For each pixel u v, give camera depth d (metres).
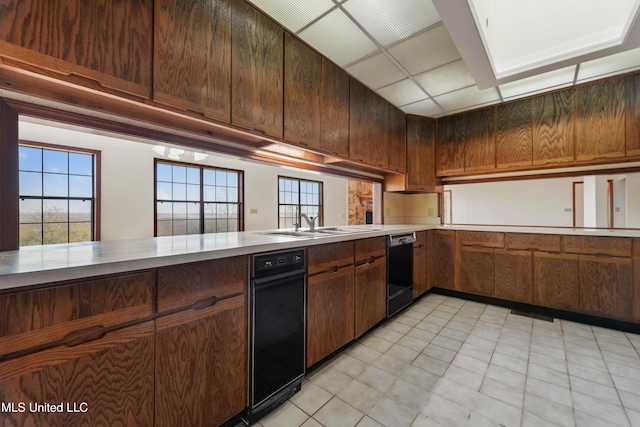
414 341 2.09
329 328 1.79
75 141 3.75
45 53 0.91
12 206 1.16
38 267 0.78
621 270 2.26
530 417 1.30
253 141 1.96
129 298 0.93
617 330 2.26
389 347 2.00
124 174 4.20
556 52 2.02
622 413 1.31
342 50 2.02
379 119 2.79
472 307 2.83
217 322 1.19
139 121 1.36
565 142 2.66
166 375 1.02
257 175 6.19
